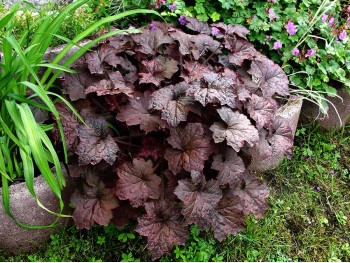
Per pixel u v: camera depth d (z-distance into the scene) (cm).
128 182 71
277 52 96
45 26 73
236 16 94
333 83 99
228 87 72
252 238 81
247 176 80
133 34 82
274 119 81
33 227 70
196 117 75
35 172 79
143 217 70
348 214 90
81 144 69
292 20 94
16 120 66
